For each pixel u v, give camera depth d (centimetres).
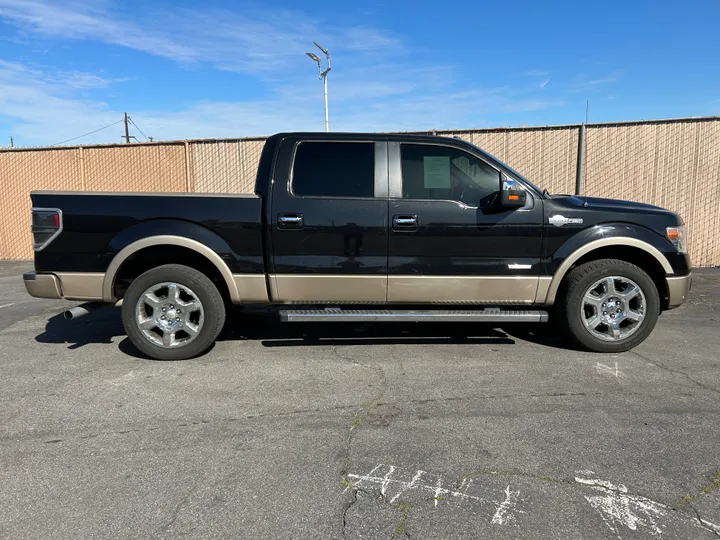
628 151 930
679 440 302
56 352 482
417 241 442
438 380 402
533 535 218
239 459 282
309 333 543
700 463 276
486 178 450
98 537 217
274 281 445
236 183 1081
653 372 418
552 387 387
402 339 518
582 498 245
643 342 505
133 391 383
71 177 1159
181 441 304
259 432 315
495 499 244
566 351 476
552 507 238
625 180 937
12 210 1197
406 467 273
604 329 475
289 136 451
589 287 456
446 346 494
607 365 436
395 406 353
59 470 271
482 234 443
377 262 444
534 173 970
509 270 448
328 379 405
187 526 224
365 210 438
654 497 246
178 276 441
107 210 432
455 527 224
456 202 442
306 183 443
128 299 443
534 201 444
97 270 437
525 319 443
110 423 328
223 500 244
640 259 480
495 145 974
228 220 437
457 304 459
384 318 439
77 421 332
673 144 914
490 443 299
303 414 341
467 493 249
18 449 295
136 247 433
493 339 517
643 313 459
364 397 369
